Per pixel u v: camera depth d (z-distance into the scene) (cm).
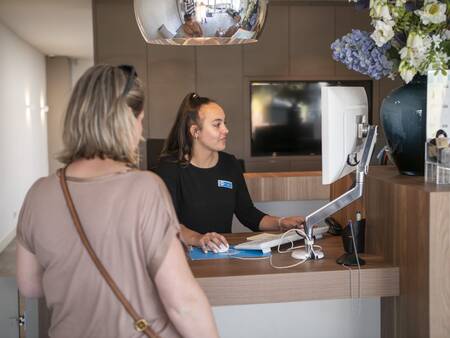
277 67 754
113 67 150
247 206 304
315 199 387
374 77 235
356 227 234
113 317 142
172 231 143
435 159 212
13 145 909
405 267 211
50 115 1305
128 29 730
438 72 212
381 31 210
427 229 194
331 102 215
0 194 813
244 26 217
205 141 288
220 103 750
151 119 742
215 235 243
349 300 245
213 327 145
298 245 251
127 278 141
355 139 229
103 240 141
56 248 143
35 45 1099
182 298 142
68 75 1305
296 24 753
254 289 205
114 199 142
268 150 761
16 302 240
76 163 149
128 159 151
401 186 212
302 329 244
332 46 236
